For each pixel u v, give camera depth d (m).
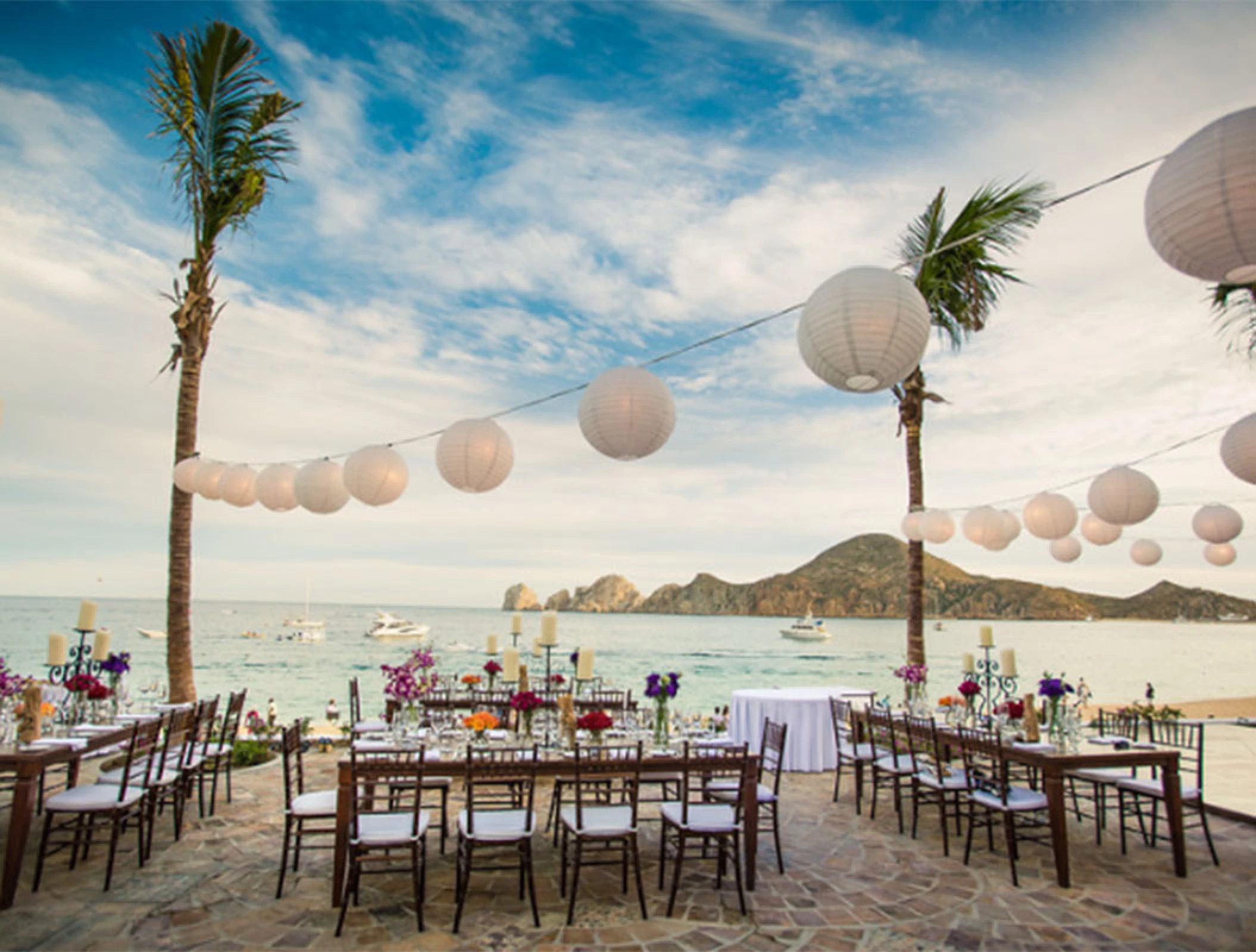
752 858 4.45
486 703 7.68
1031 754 4.71
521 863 4.16
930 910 4.10
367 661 45.28
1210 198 1.86
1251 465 3.73
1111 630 121.81
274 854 4.85
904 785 7.17
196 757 5.75
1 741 4.43
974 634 95.38
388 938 3.62
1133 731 7.14
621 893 4.32
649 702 8.12
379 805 6.31
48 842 4.25
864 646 71.19
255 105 8.30
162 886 4.25
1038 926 3.88
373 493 4.63
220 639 63.72
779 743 4.94
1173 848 4.88
